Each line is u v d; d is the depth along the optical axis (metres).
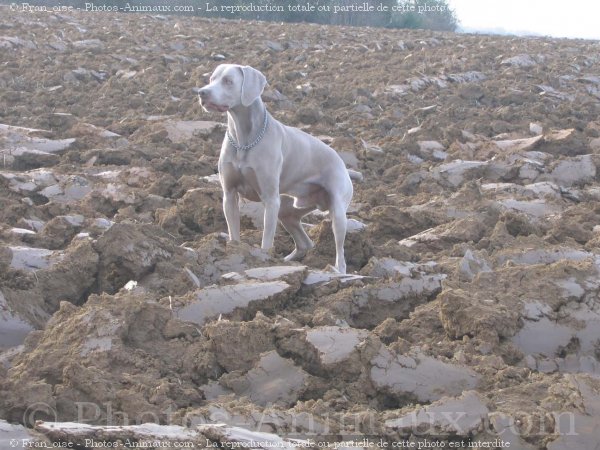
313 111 9.88
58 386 3.76
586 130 9.83
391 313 4.91
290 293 4.86
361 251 5.81
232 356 4.15
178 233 6.14
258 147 5.28
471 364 4.20
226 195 5.46
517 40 18.59
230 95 5.16
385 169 8.48
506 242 6.00
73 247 5.14
